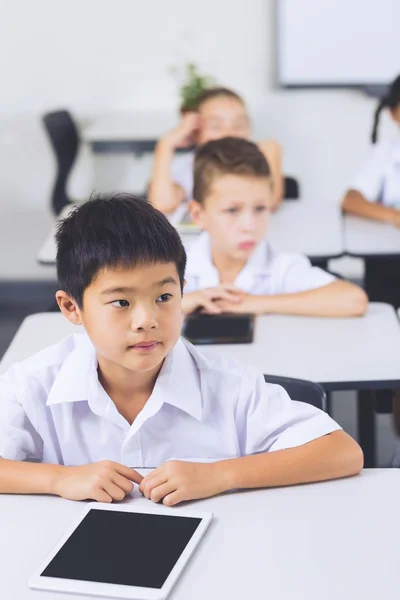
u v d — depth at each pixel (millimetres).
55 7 5500
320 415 1754
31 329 2830
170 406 1784
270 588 1362
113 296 1551
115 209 1591
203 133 4387
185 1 5469
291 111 5602
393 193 4395
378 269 3879
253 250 2975
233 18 5484
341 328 2758
